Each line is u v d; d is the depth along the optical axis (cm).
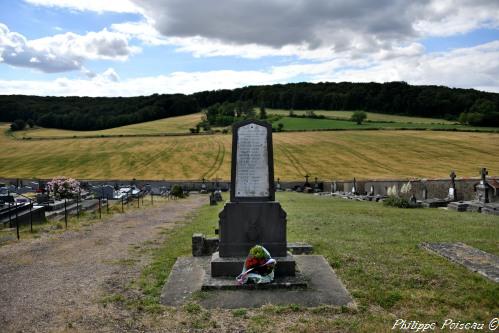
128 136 10425
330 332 622
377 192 3800
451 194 2620
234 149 982
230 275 893
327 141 8875
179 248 1254
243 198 965
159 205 3177
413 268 909
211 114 13138
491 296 732
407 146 8162
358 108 12950
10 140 10406
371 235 1317
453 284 804
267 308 720
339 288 812
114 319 694
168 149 8881
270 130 985
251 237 938
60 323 682
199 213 2448
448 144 8144
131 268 1034
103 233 1622
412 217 1794
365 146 8338
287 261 891
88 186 4800
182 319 686
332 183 5012
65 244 1376
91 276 961
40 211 1939
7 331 655
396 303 724
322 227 1525
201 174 7119
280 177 6550
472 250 1041
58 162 8244
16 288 875
